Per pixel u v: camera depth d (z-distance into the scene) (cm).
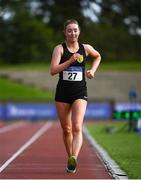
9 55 15788
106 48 15462
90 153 2850
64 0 14438
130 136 4153
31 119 7894
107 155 2662
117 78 11069
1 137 4172
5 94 9975
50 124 6594
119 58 15562
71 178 1866
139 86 10731
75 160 1895
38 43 15962
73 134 1886
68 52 1894
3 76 11119
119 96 10256
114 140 3712
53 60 1884
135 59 15400
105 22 14000
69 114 1945
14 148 3142
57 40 16025
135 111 4797
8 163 2330
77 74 1892
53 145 3381
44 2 15700
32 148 3144
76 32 1886
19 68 12512
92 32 15138
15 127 5859
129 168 2114
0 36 15750
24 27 15838
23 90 10212
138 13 13550
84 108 1897
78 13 13950
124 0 13312
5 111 7850
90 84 10725
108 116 7950
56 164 2294
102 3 13438
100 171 2084
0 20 15575
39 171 2047
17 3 15950
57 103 1923
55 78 11088
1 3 15175
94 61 1930
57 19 15350
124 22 13938
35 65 13450
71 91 1891
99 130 5106
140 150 2914
